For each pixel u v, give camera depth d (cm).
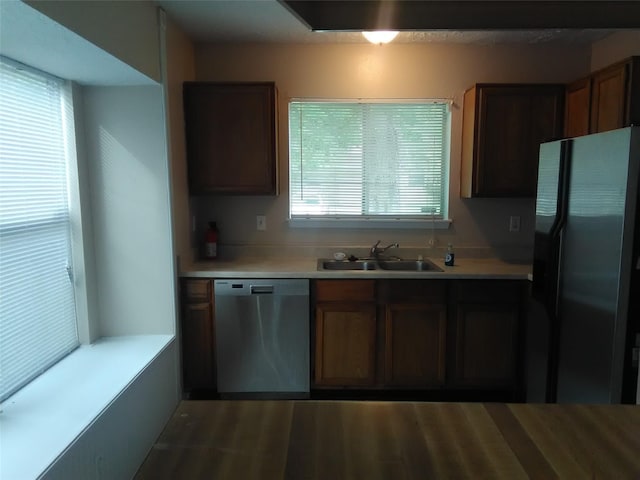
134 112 254
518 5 110
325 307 279
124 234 263
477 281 278
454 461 92
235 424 107
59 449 154
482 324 280
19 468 143
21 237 199
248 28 284
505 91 290
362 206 335
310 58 320
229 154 296
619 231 178
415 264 329
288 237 336
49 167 223
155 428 239
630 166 172
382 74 321
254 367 283
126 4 207
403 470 89
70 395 192
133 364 226
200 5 245
